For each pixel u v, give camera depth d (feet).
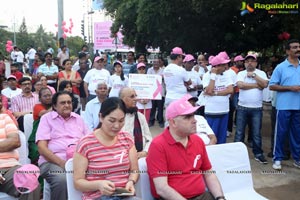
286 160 20.65
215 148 11.93
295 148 19.21
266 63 44.75
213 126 19.24
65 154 13.62
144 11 36.06
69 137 14.01
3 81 25.49
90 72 27.02
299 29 33.17
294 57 18.34
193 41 40.91
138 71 28.76
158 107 29.89
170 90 23.04
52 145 13.74
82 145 9.98
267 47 44.57
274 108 20.53
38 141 13.61
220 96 18.95
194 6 32.76
